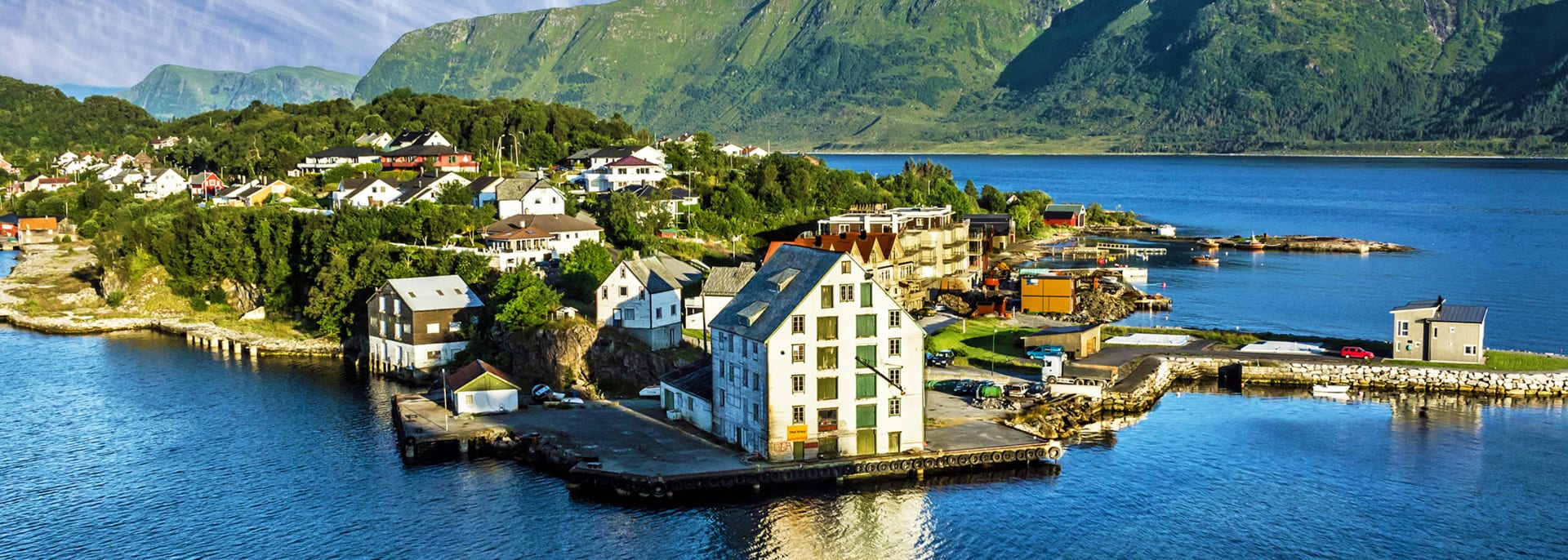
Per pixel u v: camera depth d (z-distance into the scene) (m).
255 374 156.25
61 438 126.38
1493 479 110.94
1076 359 153.25
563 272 170.12
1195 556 94.81
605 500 105.38
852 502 104.50
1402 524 100.75
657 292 148.00
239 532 100.06
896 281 194.50
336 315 170.88
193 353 171.12
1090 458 117.00
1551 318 192.25
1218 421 130.38
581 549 95.94
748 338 109.38
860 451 110.31
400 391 145.88
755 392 109.38
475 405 128.25
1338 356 153.88
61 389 148.25
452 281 160.00
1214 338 167.75
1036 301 190.75
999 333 171.38
